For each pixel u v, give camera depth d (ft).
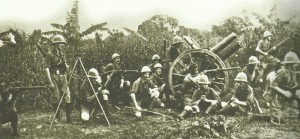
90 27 28.50
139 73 28.07
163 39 28.86
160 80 28.04
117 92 27.45
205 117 25.61
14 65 27.68
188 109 25.77
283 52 29.04
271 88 26.66
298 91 26.17
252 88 27.86
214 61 27.81
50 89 25.73
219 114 26.48
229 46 28.73
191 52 27.73
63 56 26.18
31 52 28.02
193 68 27.84
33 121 25.45
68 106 25.35
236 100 26.68
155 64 28.07
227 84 27.61
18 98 27.17
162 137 23.26
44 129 24.44
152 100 27.02
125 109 27.14
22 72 27.61
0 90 25.63
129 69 28.55
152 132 23.73
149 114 26.66
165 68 28.35
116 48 28.48
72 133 23.84
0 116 23.59
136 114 25.88
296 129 24.26
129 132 23.79
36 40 28.27
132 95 26.76
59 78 25.67
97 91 26.25
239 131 24.06
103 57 28.14
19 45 28.17
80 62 26.14
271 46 29.09
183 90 27.53
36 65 27.78
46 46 28.09
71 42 28.12
